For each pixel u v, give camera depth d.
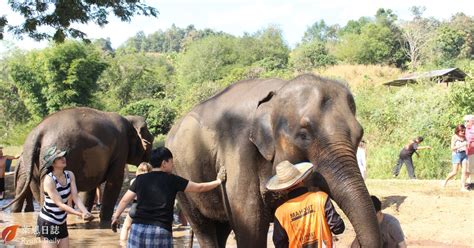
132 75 51.47
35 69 39.78
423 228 10.55
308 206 4.52
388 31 67.44
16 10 17.03
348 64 61.53
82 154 10.55
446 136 19.44
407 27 71.12
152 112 38.09
